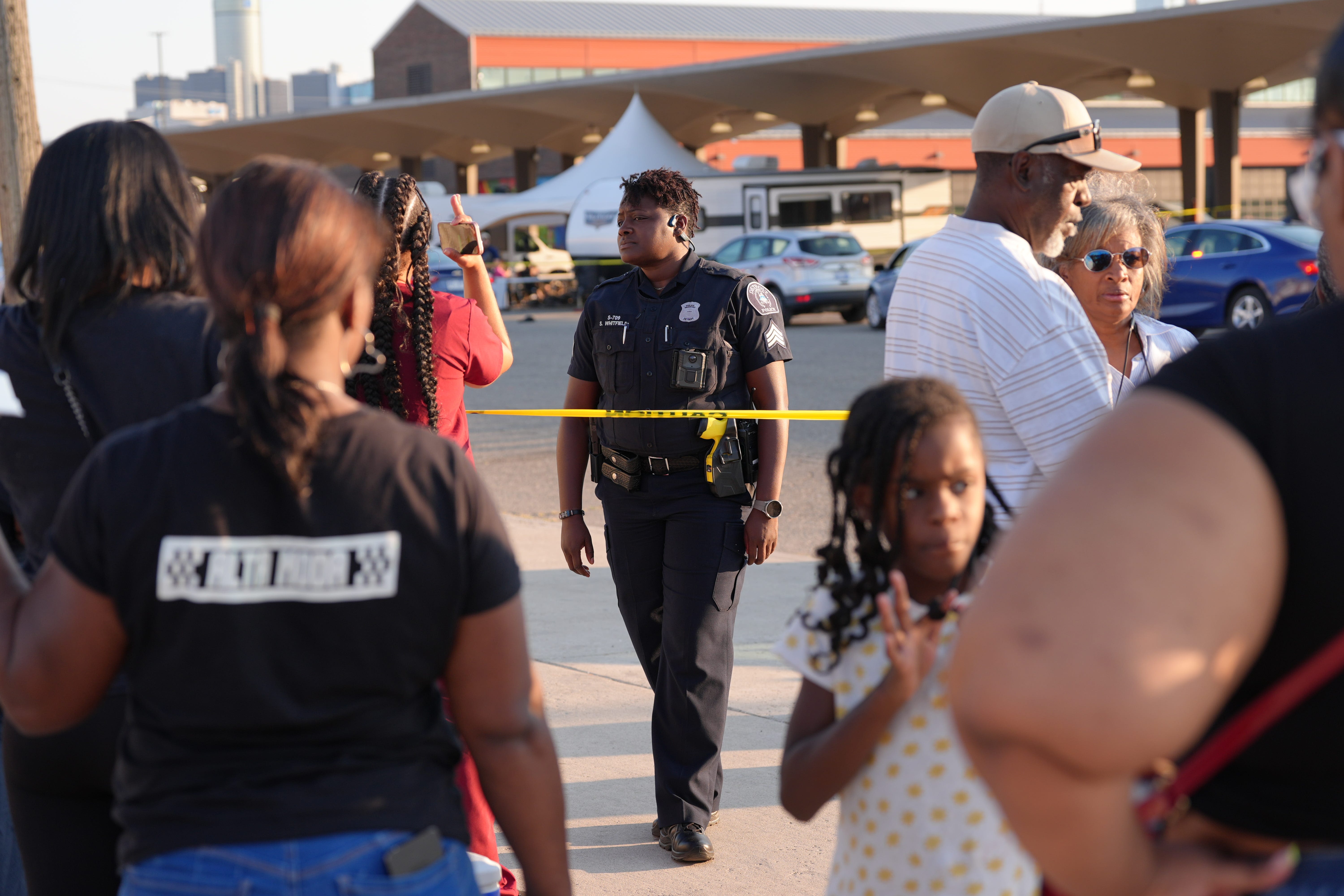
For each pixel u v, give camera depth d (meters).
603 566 6.56
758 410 3.40
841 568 1.77
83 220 1.83
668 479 3.36
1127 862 0.94
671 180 3.42
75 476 1.86
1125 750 0.88
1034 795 0.92
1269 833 1.02
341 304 1.44
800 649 1.77
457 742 1.56
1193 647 0.89
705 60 53.91
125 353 1.83
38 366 1.88
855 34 57.16
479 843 2.67
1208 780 1.06
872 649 1.73
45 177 1.87
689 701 3.27
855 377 13.58
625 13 54.12
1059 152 2.52
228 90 117.88
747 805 3.60
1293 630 0.97
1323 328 1.00
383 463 1.39
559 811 1.55
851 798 1.75
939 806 1.69
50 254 1.83
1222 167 28.09
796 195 26.81
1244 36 25.06
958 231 2.59
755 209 26.59
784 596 5.78
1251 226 15.03
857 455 1.72
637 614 3.49
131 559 1.35
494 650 1.46
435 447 1.43
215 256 1.40
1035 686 0.89
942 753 1.69
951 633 1.69
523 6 53.06
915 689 1.60
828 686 1.76
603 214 26.53
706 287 3.40
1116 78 29.38
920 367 2.58
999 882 1.70
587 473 9.59
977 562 1.81
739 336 3.39
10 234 6.30
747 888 3.11
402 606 1.37
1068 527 0.93
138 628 1.36
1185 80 27.66
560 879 1.56
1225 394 0.98
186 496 1.35
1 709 1.85
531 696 1.53
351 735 1.38
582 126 39.41
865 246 27.33
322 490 1.36
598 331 3.46
